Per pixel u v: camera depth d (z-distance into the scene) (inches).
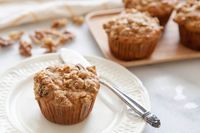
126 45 17.5
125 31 17.6
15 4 22.6
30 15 21.0
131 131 13.8
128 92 15.6
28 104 15.2
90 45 19.8
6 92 15.5
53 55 17.5
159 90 16.8
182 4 19.9
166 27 21.2
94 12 21.9
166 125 15.0
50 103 13.5
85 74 14.3
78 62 16.6
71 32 20.5
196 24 18.3
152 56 18.6
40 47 19.3
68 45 19.6
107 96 15.7
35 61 17.1
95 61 17.2
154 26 18.2
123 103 15.2
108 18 21.6
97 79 14.5
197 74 18.0
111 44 18.1
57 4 21.9
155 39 17.9
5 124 13.9
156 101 16.2
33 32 20.6
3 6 22.2
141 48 17.7
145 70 18.1
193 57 18.8
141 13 19.2
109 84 15.9
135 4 20.6
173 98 16.4
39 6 22.1
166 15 20.5
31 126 14.1
